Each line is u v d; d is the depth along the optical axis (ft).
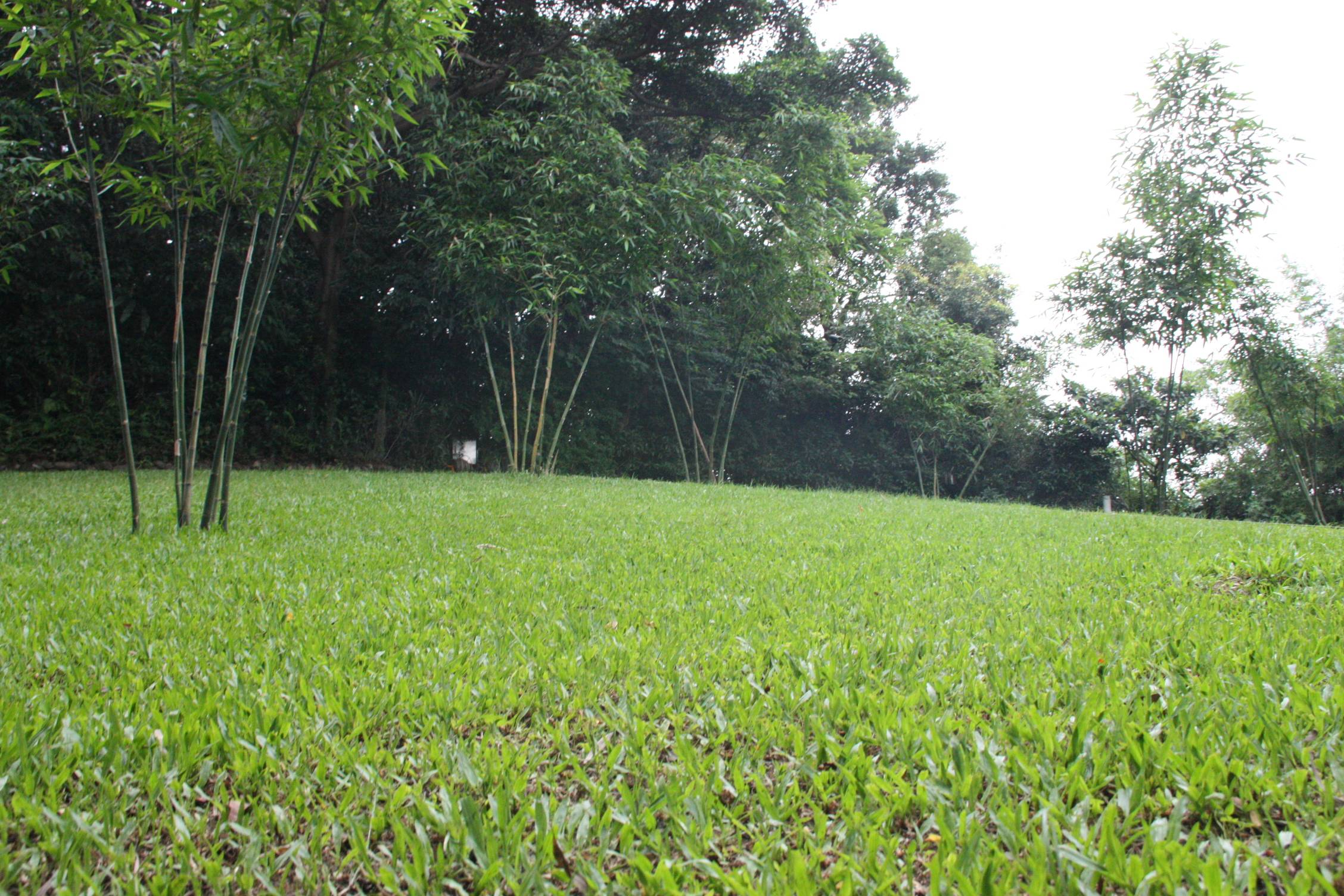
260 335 37.83
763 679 6.42
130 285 34.50
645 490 28.19
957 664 6.64
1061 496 55.98
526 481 30.96
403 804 4.38
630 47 41.14
